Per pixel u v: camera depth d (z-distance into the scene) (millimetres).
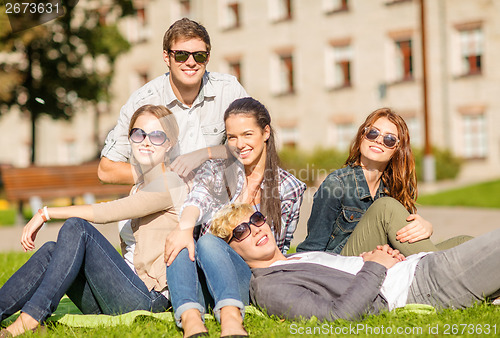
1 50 15211
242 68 28625
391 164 4500
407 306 3672
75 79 18078
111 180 4609
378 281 3631
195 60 4512
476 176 23578
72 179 12445
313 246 4453
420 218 4121
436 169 22531
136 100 4664
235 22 28859
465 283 3639
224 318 3352
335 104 26516
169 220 3832
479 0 23516
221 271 3520
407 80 24844
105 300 3752
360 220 4301
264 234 3816
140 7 30297
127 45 18875
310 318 3568
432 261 3732
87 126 32094
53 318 3752
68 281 3533
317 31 26750
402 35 24859
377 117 4457
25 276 3615
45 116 21734
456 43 24125
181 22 4578
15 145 34406
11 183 11586
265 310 3705
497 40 23312
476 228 9242
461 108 24000
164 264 3816
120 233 4023
